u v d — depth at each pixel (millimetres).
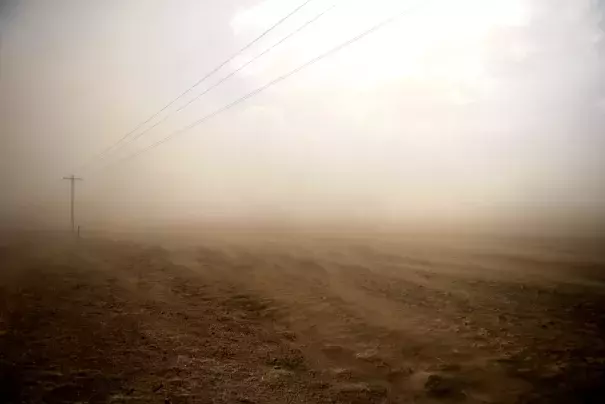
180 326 11383
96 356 8789
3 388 7039
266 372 8508
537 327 11492
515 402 7430
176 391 7340
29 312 11836
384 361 9367
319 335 11180
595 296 14375
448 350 9953
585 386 7965
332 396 7586
